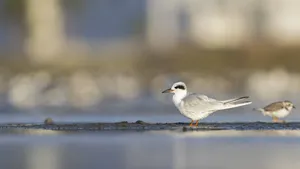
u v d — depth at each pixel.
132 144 18.25
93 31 88.12
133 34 83.31
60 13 77.06
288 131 20.77
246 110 30.73
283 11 67.88
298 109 31.23
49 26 73.62
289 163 15.45
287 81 52.00
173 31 71.38
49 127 22.05
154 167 15.05
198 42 68.12
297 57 60.28
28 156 16.47
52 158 16.22
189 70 59.38
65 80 52.59
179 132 20.52
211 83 53.47
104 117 27.64
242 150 17.22
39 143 18.48
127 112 31.50
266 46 62.56
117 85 51.09
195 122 23.12
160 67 60.44
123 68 60.00
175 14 71.44
